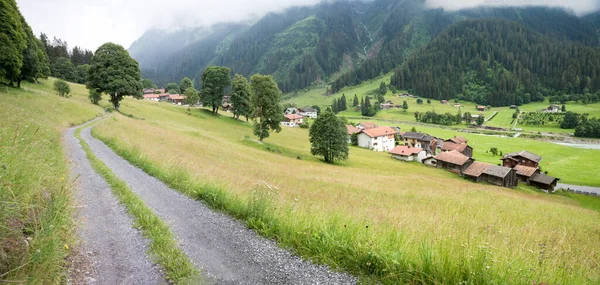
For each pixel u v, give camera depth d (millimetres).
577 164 82688
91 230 6852
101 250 5906
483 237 9219
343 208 12539
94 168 13477
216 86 79312
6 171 4754
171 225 7520
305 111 183250
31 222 4582
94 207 8531
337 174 35500
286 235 6738
